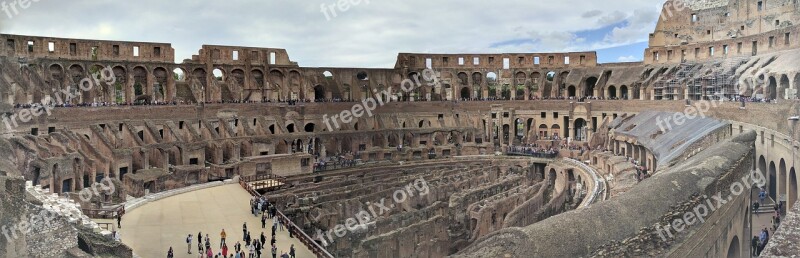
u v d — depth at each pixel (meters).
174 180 65.19
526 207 53.22
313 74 100.81
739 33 95.81
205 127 76.88
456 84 109.50
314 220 49.31
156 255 39.28
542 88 107.31
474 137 98.81
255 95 93.75
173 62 86.69
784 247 21.30
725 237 39.50
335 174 76.94
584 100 99.38
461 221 54.75
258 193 60.94
